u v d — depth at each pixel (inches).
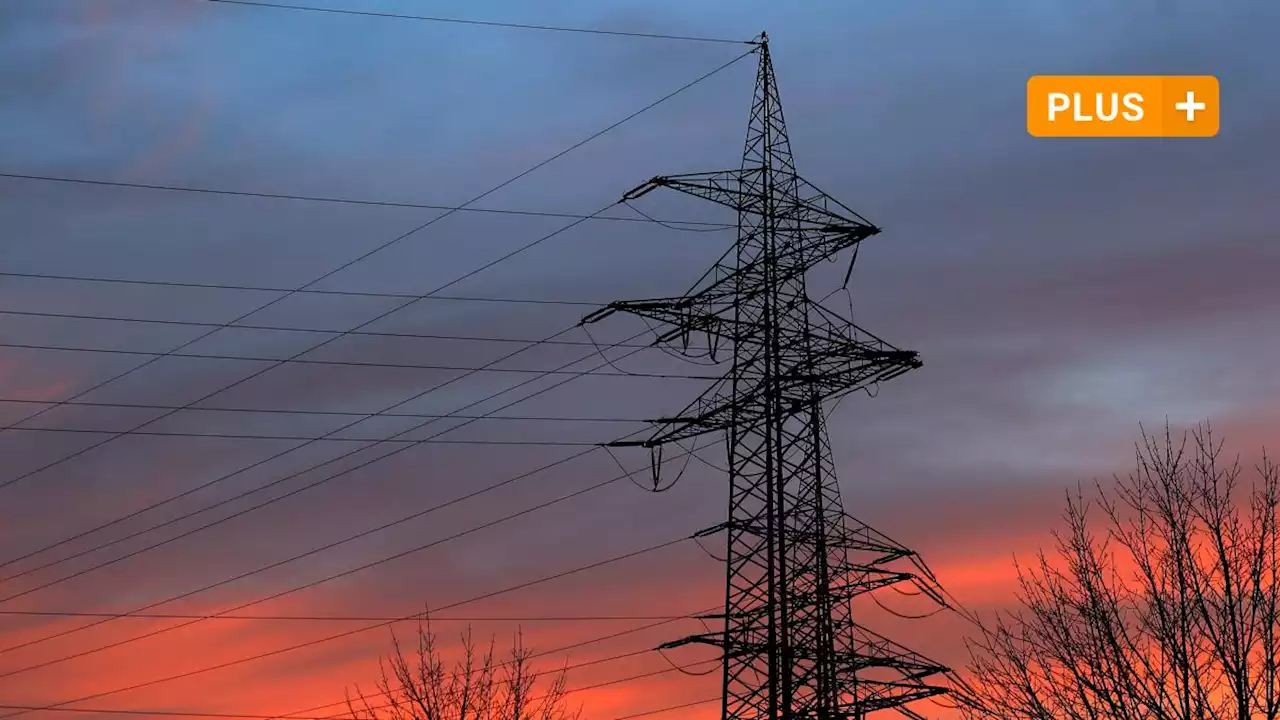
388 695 2122.3
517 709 2107.5
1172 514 1402.6
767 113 1879.9
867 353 1761.8
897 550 1711.4
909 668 1638.8
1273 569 1352.1
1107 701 1354.6
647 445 1849.2
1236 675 1323.8
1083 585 1407.5
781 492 1729.8
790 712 1651.1
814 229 1831.9
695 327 1813.5
